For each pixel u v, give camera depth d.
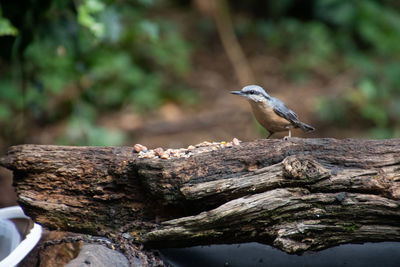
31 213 6.39
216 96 18.86
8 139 14.95
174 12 24.91
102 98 17.50
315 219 5.68
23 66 10.81
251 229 5.78
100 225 6.42
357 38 22.16
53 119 15.51
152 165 6.13
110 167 6.41
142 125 16.72
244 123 17.06
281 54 21.55
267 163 6.08
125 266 5.83
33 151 6.43
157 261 6.12
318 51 21.12
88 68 12.68
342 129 17.30
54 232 6.73
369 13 20.75
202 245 6.23
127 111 17.41
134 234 6.32
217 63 21.09
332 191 5.78
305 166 5.75
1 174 12.94
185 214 6.28
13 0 8.42
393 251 6.52
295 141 6.24
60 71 14.49
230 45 21.66
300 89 19.22
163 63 19.47
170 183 6.06
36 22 8.95
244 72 20.00
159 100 18.17
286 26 22.64
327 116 17.50
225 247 6.74
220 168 6.09
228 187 5.84
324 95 18.52
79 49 10.37
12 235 6.76
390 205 5.58
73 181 6.46
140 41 19.03
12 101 15.45
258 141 6.38
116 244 6.20
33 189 6.46
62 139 14.84
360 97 17.89
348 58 20.72
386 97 18.56
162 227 6.00
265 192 5.74
